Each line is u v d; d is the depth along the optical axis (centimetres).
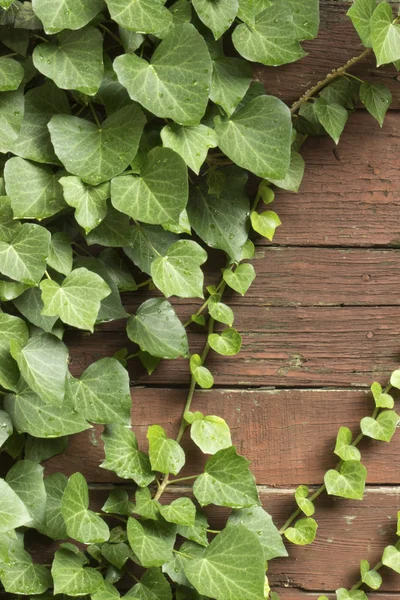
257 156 153
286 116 153
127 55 149
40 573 156
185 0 151
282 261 160
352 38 158
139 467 157
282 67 158
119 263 157
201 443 158
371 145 160
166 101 149
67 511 152
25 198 150
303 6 154
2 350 151
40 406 153
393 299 161
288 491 162
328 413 162
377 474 162
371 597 163
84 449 160
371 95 157
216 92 153
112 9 147
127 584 161
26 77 151
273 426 161
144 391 160
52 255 152
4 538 151
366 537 163
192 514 156
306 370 161
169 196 150
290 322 161
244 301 160
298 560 162
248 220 158
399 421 162
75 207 149
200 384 158
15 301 153
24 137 151
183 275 153
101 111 154
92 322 150
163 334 157
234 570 155
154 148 150
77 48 149
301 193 160
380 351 161
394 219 160
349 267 161
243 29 152
